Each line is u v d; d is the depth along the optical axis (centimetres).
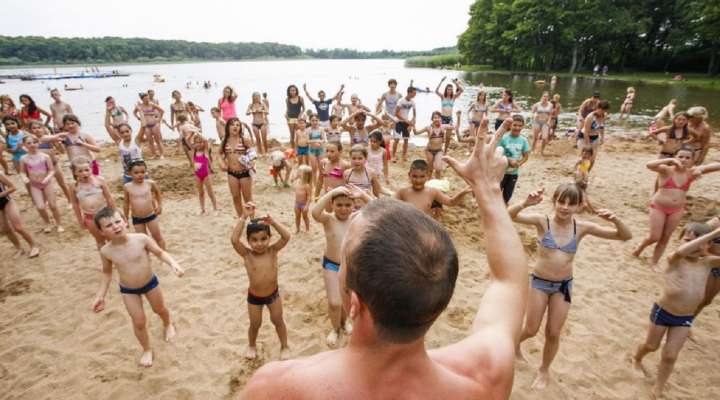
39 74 6334
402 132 1148
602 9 4544
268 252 382
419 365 70
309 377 69
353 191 416
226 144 684
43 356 414
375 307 66
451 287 70
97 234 559
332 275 409
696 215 739
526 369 396
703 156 753
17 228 588
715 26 3659
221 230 699
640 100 2542
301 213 684
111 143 1404
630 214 757
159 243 602
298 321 465
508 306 94
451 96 1188
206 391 374
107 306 492
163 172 1023
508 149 685
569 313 480
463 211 774
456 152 1257
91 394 370
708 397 367
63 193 867
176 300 502
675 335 349
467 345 85
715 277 404
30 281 545
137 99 2791
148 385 379
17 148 851
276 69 9644
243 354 417
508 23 5638
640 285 536
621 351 421
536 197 353
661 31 4662
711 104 2298
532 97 2814
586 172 834
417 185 497
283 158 902
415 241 67
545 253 353
